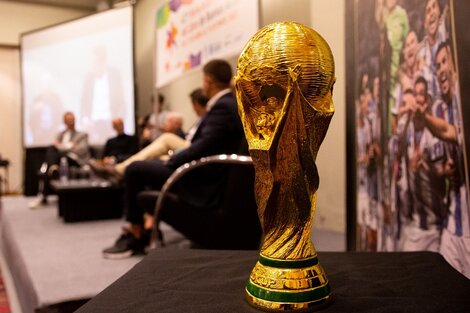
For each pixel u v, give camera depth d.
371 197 1.33
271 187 0.53
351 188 1.47
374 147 1.30
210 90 2.08
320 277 0.54
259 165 0.54
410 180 1.09
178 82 5.23
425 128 1.02
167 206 1.71
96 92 5.30
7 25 7.28
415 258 0.75
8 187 7.35
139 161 1.91
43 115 5.74
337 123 2.13
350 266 0.70
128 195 1.99
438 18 0.95
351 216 1.47
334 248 1.91
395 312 0.50
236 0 2.77
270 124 0.53
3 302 2.04
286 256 0.53
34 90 5.83
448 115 0.92
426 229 1.03
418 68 1.04
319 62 0.52
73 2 7.45
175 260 0.75
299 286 0.52
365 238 1.38
